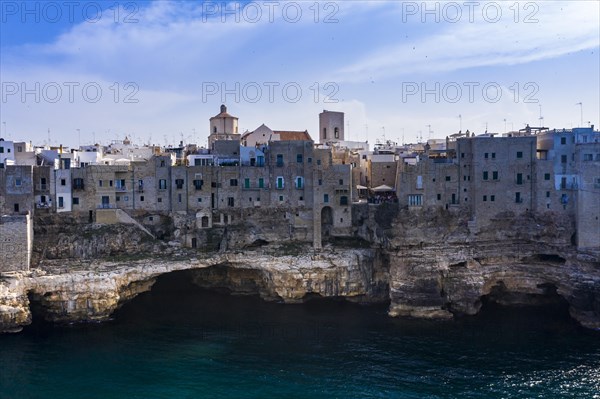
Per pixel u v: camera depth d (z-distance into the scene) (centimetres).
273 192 9631
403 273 8581
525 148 8794
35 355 6788
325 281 8875
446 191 9000
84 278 7894
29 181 8775
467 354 6919
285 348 7112
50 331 7619
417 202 8950
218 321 8156
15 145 9600
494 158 8850
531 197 8806
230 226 9512
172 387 5981
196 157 9762
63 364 6544
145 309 8675
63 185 8994
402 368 6494
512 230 8894
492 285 8806
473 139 8900
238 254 9025
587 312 7981
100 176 9119
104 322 8006
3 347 7019
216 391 5900
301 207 9625
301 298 9012
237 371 6400
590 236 8269
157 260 8694
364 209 9669
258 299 9275
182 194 9419
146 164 9350
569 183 8581
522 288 8819
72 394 5803
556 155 8656
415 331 7762
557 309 8750
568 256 8438
